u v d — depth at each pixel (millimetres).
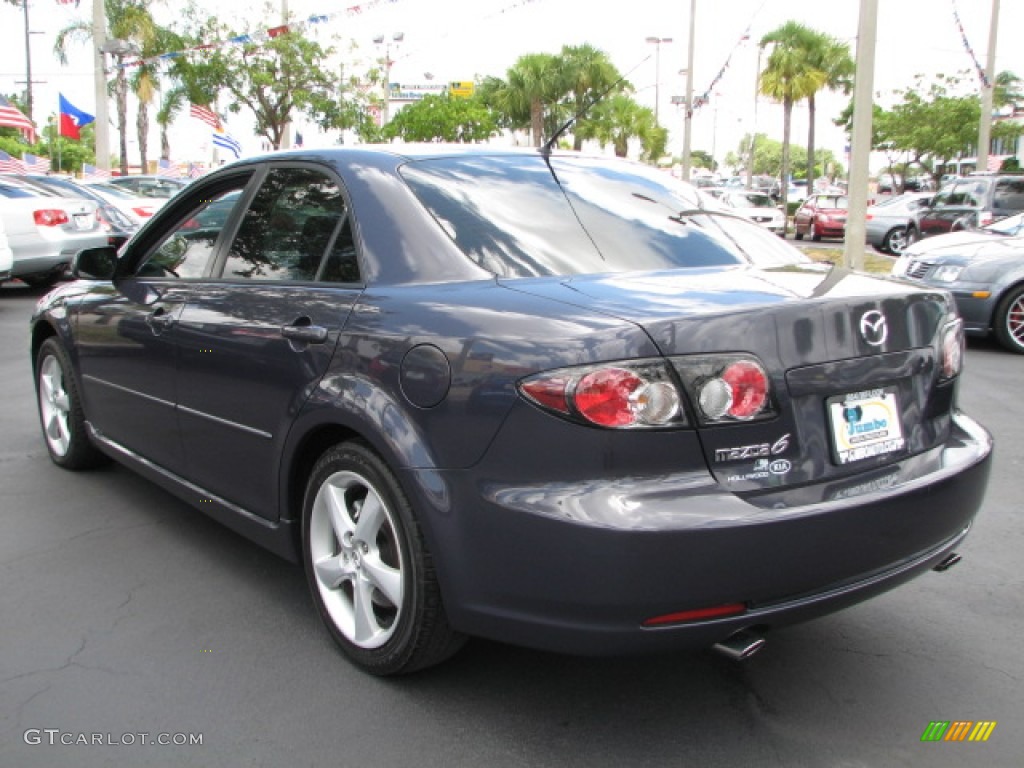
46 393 5176
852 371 2596
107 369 4371
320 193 3377
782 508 2385
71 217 12547
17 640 3242
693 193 3779
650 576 2279
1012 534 4262
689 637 2365
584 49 37781
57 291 5070
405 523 2689
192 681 2977
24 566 3867
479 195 3205
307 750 2621
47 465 5250
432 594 2689
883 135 38875
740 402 2381
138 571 3824
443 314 2676
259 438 3281
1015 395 7254
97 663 3088
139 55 25812
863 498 2490
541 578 2393
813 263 3377
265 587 3676
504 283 2791
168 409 3857
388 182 3184
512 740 2672
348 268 3107
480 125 33250
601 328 2385
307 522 3143
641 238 3227
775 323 2471
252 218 3658
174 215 4152
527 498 2393
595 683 2979
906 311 2775
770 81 39156
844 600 2529
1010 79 45281
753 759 2590
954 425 3002
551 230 3129
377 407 2727
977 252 9461
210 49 24078
